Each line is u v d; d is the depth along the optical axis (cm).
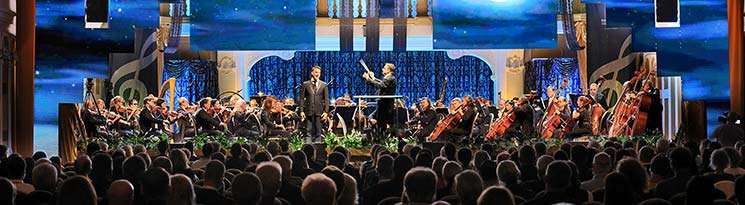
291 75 2502
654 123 1656
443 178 706
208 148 991
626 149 970
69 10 1545
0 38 1533
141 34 2122
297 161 884
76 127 1596
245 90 2462
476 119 1717
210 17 1625
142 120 1753
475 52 2489
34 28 1589
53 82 1548
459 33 1623
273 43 1631
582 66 2286
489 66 2500
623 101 1733
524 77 2459
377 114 1544
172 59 2344
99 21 1580
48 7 1542
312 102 1608
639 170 604
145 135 1658
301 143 1420
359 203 823
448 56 2505
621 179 504
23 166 730
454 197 602
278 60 2500
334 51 2400
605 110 1842
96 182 770
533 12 1630
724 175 727
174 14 2203
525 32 1628
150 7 1575
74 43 1550
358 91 2505
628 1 1602
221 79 2441
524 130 1627
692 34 1605
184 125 1722
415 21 2312
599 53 1911
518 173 696
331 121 1723
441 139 1548
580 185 730
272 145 1065
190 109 1806
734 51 1664
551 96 1797
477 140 1478
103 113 1723
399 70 2512
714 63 1605
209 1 1627
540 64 2412
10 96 1616
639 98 1655
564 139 1597
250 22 1628
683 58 1605
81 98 1555
